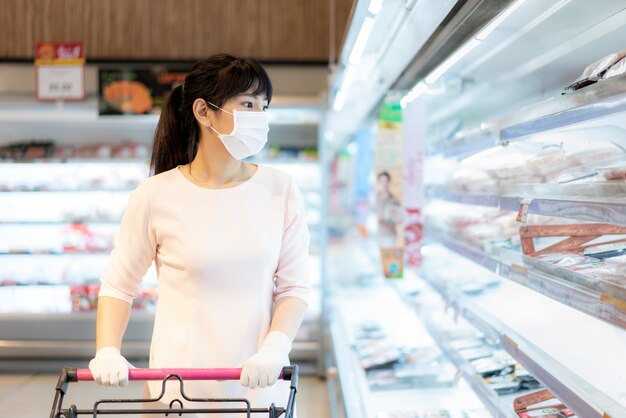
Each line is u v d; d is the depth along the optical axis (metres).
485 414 2.13
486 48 1.91
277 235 1.55
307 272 1.61
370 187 4.91
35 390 4.04
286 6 5.24
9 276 4.59
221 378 1.31
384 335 3.37
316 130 5.11
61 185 4.52
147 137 5.05
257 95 1.53
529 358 1.50
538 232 1.60
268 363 1.32
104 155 4.62
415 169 2.83
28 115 4.55
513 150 1.97
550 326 1.71
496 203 1.93
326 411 3.73
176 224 1.50
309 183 4.86
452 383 2.51
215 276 1.48
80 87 4.49
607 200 1.14
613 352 1.45
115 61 5.16
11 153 4.62
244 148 1.50
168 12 5.20
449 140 2.68
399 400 2.33
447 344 2.30
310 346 4.47
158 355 1.49
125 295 1.53
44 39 5.12
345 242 7.29
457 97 2.70
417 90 2.62
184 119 1.62
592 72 1.40
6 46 5.11
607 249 1.40
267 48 5.25
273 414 1.30
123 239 1.55
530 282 1.53
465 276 2.59
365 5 1.73
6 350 4.45
